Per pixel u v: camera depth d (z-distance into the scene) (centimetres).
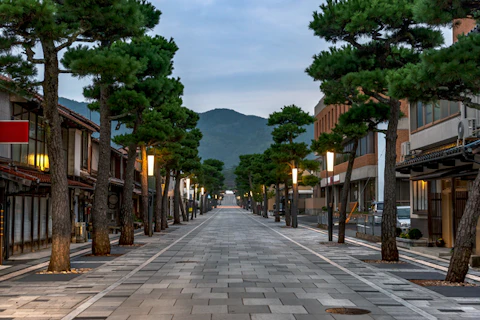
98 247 2002
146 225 3372
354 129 2494
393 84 1219
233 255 2019
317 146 2820
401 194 5309
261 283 1272
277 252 2155
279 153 4428
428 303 1011
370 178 5503
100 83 1523
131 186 2545
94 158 3403
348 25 1653
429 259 1856
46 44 1393
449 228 2184
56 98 1480
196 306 975
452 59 1085
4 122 1476
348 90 1941
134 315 893
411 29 1745
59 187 1502
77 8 1349
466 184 2033
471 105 1241
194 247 2411
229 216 8462
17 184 1659
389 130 1800
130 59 1489
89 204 3036
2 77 1884
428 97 1256
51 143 1484
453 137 2233
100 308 954
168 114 3425
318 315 898
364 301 1031
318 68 1842
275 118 4516
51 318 869
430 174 2128
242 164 10144
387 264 1705
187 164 5131
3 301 1026
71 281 1304
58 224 1500
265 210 7506
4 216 1820
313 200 8362
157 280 1322
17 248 2020
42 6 1239
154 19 2259
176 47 2769
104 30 1527
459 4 1078
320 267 1616
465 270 1275
